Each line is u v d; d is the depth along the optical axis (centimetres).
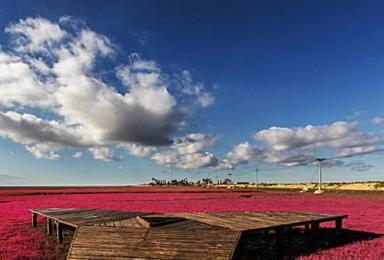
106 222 1781
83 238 1576
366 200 6181
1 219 3144
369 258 1602
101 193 8938
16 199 6181
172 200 6044
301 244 2030
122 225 1681
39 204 4841
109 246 1506
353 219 3127
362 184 12312
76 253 1498
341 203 5338
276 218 1952
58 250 1869
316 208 4300
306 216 2080
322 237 2219
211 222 1752
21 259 1639
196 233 1510
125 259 1430
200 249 1427
